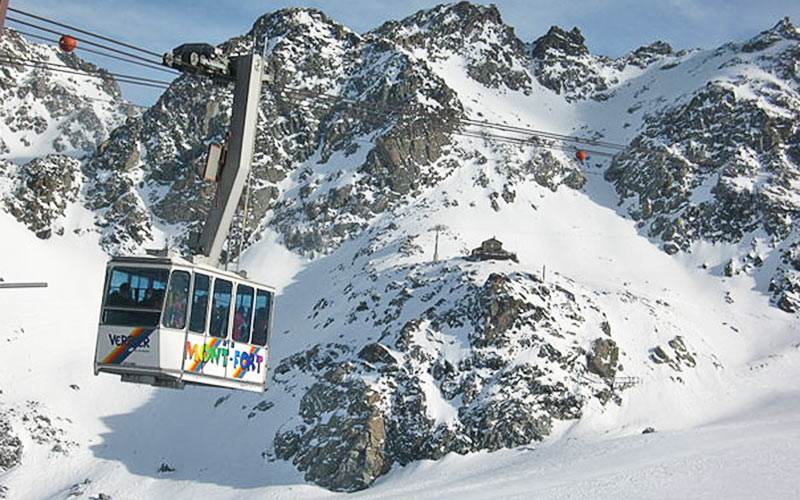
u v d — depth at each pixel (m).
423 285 170.12
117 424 149.25
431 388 140.88
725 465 102.38
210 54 40.59
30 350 166.25
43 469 133.25
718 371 166.50
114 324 38.31
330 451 129.88
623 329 166.88
